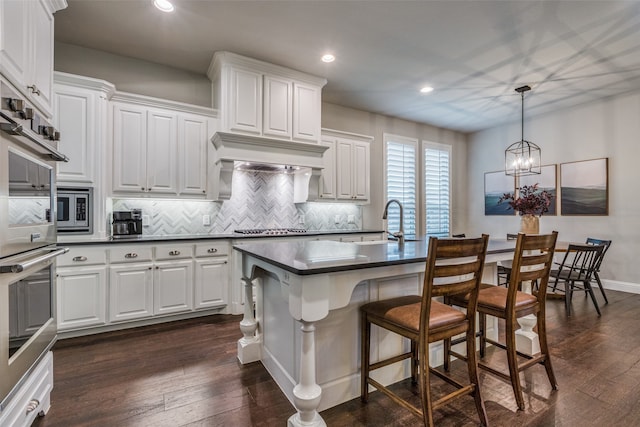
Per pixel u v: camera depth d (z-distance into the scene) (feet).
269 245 7.86
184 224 11.99
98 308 9.20
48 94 6.06
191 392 6.31
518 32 9.50
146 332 9.43
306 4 8.29
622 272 14.16
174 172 11.00
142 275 9.78
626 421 5.44
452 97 14.66
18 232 4.59
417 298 6.23
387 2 8.21
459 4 8.28
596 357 7.82
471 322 5.43
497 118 17.62
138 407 5.81
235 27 9.30
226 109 10.94
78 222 9.32
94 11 8.51
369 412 5.77
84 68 10.42
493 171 19.33
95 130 9.52
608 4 8.21
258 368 7.28
